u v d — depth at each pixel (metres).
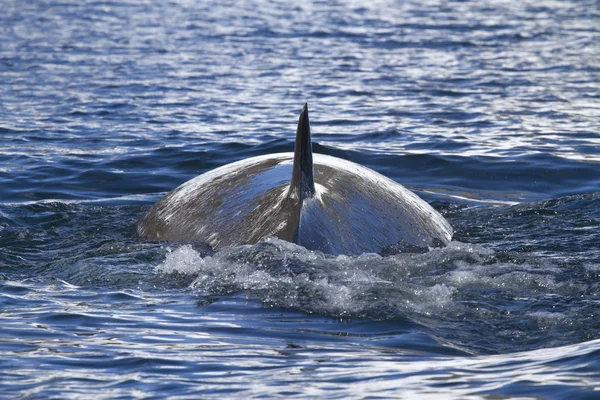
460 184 45.91
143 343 21.72
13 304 25.17
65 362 20.30
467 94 77.25
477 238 32.69
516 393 17.28
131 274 27.78
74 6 171.25
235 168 33.09
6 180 46.28
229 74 89.75
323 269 26.23
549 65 95.69
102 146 55.19
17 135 58.78
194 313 24.17
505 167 48.56
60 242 32.91
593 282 26.38
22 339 22.05
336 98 75.62
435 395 17.44
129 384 18.84
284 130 60.41
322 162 32.09
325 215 28.28
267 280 25.81
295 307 24.28
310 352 20.91
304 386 18.38
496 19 147.88
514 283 26.09
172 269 27.62
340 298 24.56
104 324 23.31
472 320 23.22
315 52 107.62
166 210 32.84
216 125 62.78
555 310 23.89
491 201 42.50
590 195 39.78
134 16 153.62
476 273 26.94
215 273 26.84
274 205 28.92
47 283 27.48
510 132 59.12
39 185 45.56
